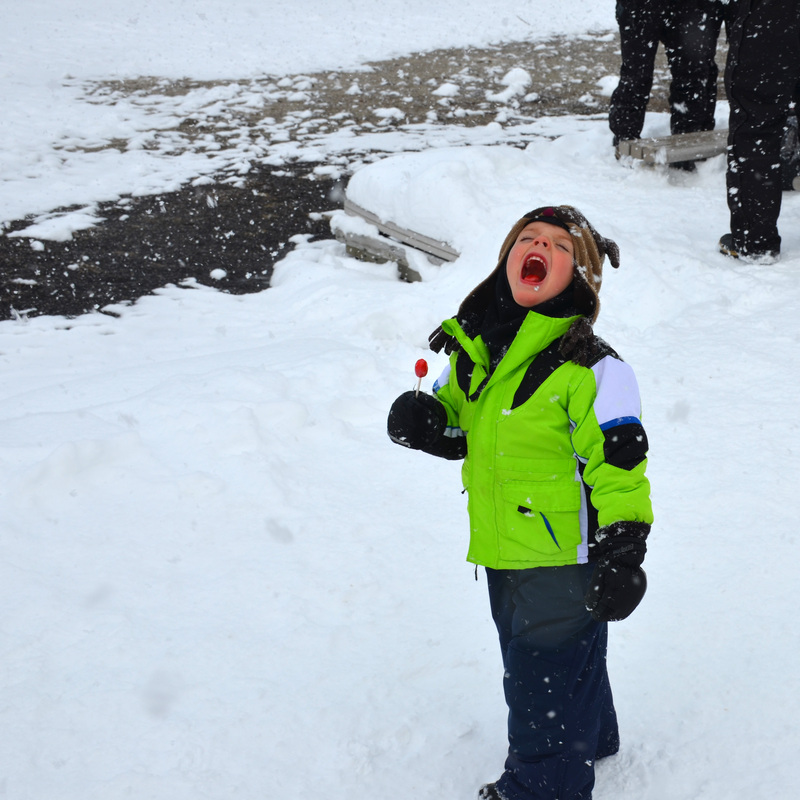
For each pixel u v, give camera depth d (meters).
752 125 5.21
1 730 2.56
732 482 3.59
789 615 2.88
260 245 7.72
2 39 15.92
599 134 8.31
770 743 2.43
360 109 12.16
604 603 1.85
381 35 16.94
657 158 7.04
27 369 5.30
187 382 4.56
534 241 2.03
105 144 10.73
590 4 19.36
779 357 4.50
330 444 4.12
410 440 2.22
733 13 7.27
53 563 3.32
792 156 6.73
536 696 2.10
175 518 3.58
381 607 3.06
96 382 4.83
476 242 6.01
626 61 7.48
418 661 2.81
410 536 3.45
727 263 5.55
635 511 1.89
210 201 8.76
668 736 2.49
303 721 2.58
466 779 2.39
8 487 3.70
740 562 3.14
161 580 3.22
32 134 10.92
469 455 2.17
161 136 11.10
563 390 1.97
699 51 7.38
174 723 2.58
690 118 7.72
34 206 8.59
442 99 12.52
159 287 6.87
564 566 2.05
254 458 3.95
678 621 2.90
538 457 2.02
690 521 3.38
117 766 2.44
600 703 2.16
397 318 5.48
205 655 2.85
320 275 6.57
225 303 6.45
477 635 2.91
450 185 6.36
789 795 2.26
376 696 2.67
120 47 15.81
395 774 2.41
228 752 2.48
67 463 3.80
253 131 11.27
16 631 2.96
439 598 3.10
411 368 4.84
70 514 3.61
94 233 7.99
